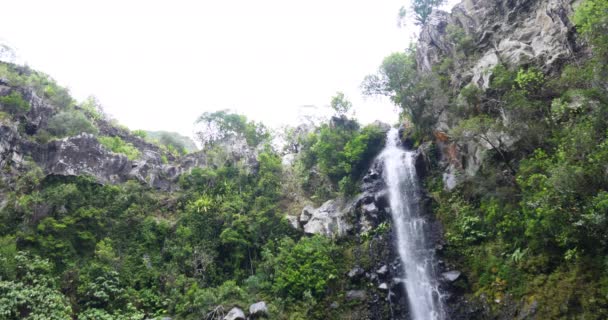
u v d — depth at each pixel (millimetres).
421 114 28688
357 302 21859
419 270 22281
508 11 29203
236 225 28219
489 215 19953
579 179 14438
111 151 34188
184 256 26609
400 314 21031
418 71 33125
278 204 31797
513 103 19781
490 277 18656
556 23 23656
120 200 29297
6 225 23844
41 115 33031
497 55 26172
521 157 20078
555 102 18734
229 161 36438
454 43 31750
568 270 15539
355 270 23312
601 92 15930
